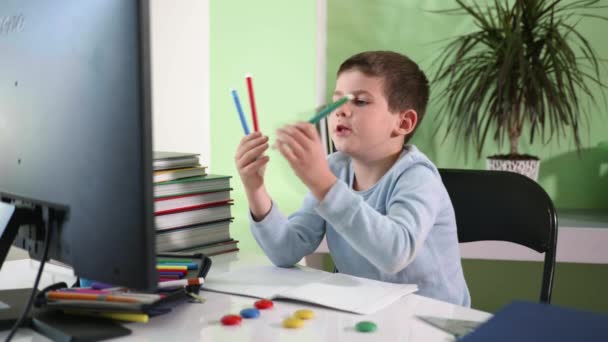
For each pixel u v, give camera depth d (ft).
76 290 2.57
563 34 7.26
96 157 1.96
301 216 3.86
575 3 7.27
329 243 3.99
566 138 7.45
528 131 7.47
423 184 3.63
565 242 6.30
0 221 2.37
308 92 7.11
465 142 7.23
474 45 7.04
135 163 1.85
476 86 6.81
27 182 2.30
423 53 7.56
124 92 1.84
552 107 7.06
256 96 7.24
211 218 3.68
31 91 2.23
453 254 3.84
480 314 2.55
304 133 3.08
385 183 3.84
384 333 2.31
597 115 7.37
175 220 3.47
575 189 7.52
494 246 6.37
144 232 1.87
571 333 1.87
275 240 3.50
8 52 2.37
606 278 7.61
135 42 1.80
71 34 2.01
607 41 7.28
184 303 2.68
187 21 7.11
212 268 3.39
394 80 3.89
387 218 3.28
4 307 2.53
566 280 7.70
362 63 3.88
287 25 7.12
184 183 3.51
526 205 3.85
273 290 2.85
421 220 3.41
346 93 3.88
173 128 7.16
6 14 2.39
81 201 2.04
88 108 1.96
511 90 6.63
